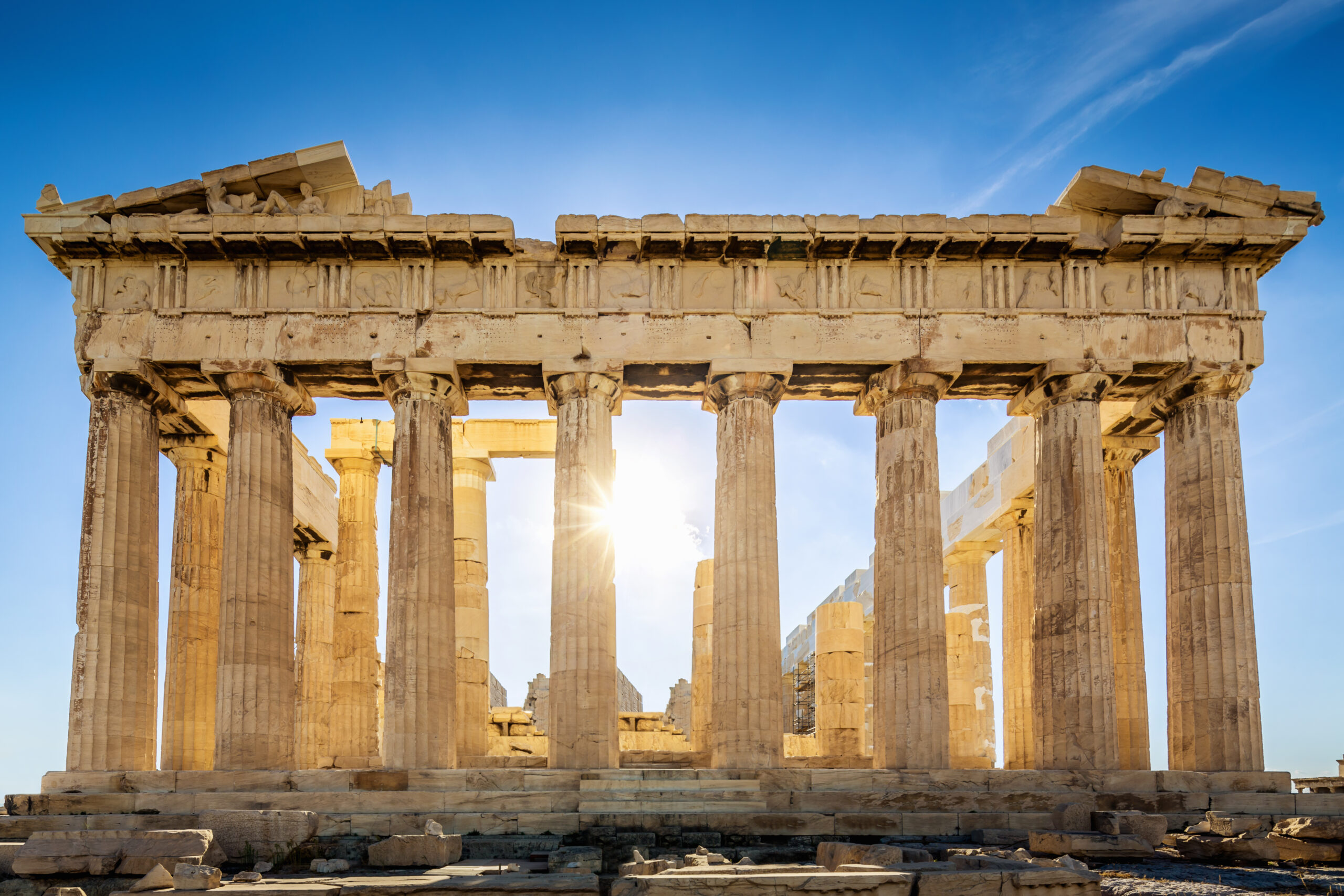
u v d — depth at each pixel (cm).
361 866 2167
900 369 3089
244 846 2170
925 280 3141
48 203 3022
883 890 1572
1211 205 3108
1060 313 3116
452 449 3177
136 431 3067
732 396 3088
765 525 3017
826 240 3081
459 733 3766
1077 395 3098
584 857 2147
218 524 3553
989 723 4500
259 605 2945
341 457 3978
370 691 3825
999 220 3083
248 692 2881
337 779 2689
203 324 3064
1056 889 1581
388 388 3098
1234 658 2975
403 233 3031
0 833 2430
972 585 4625
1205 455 3106
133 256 3095
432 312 3088
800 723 6078
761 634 2952
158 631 3077
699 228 3055
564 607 2955
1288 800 2742
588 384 3058
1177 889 1769
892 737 2931
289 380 3136
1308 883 1850
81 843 1986
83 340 3044
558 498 3025
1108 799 2730
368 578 3916
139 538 3019
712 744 2962
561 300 3127
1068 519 3042
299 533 4150
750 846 2433
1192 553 3086
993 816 2620
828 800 2670
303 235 3023
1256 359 3120
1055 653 3003
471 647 3869
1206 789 2827
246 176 3066
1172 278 3162
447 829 2491
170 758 3259
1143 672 3547
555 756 2881
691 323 3097
